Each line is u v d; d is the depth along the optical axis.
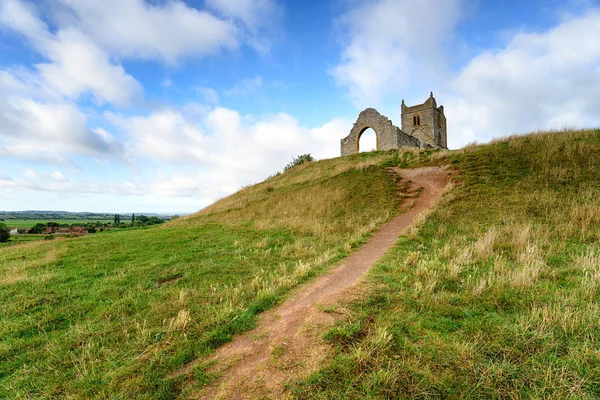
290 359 4.00
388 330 4.34
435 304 5.00
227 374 3.91
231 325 5.16
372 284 6.02
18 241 47.12
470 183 14.62
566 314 4.20
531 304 4.81
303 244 11.40
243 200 24.50
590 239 7.94
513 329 4.10
